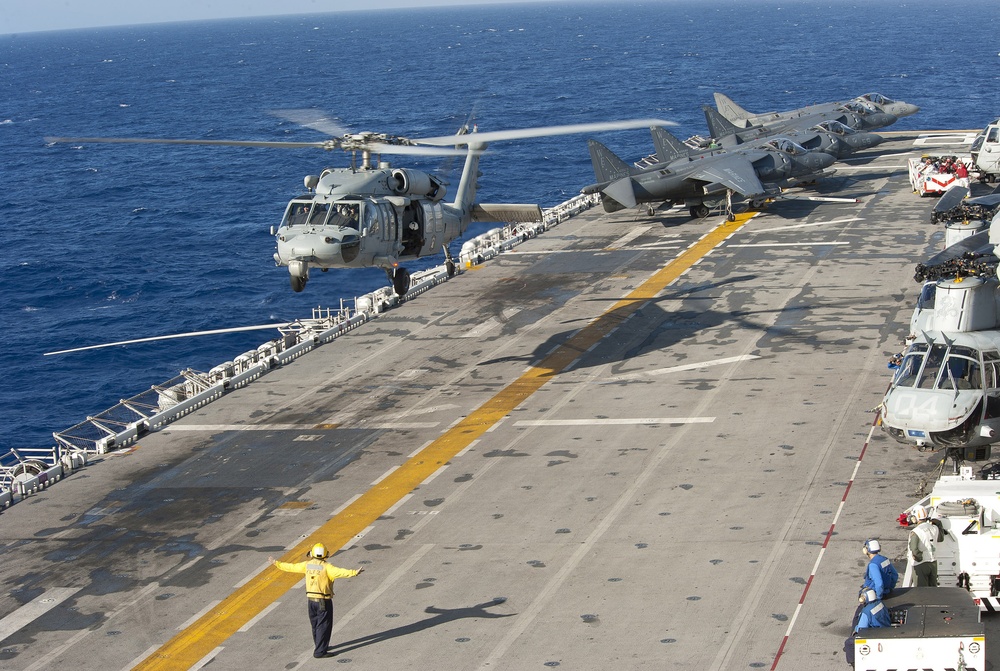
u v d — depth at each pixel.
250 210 106.44
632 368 36.50
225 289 75.38
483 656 20.08
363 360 39.94
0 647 21.98
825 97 176.38
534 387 35.44
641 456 29.06
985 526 20.95
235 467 30.89
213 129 181.62
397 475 29.27
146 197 117.94
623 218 61.19
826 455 28.09
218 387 37.41
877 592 18.44
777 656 19.17
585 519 25.56
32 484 30.34
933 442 25.06
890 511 24.58
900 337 37.12
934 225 52.25
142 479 30.56
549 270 50.69
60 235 97.75
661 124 29.89
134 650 21.50
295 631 21.75
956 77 198.62
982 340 25.80
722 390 33.62
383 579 23.50
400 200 32.97
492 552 24.31
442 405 34.50
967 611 18.00
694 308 42.72
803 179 63.50
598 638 20.33
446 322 43.81
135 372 59.62
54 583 24.72
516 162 119.94
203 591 23.78
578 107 182.38
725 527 24.50
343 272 76.25
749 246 51.75
